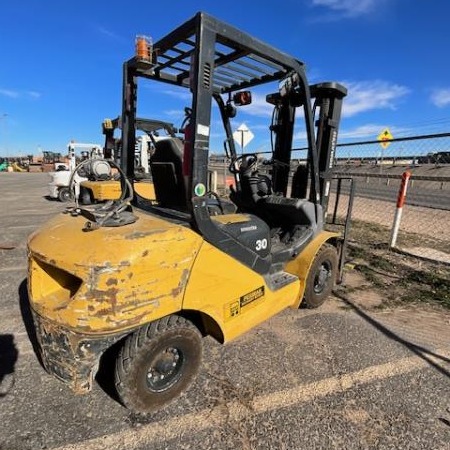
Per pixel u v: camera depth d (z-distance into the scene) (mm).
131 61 2656
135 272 1810
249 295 2539
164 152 2484
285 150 4078
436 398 2334
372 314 3557
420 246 6047
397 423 2107
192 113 2010
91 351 1823
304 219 3467
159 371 2123
